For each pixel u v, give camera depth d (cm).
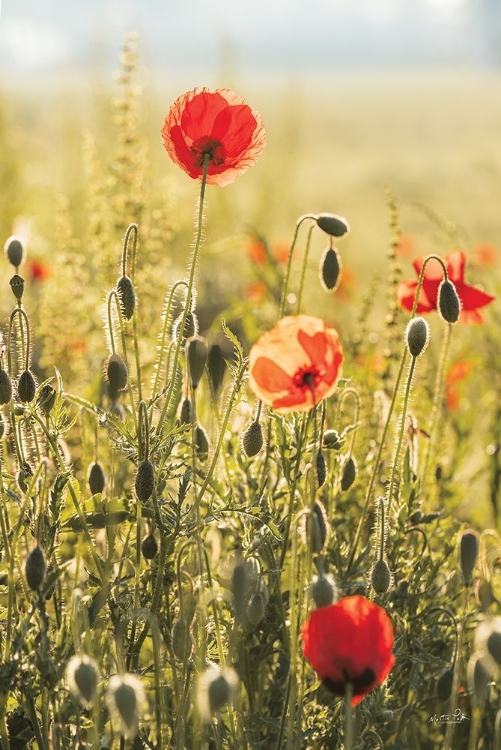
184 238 430
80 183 429
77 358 244
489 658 193
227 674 191
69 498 209
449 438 245
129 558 210
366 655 192
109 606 205
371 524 222
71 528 204
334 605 192
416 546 216
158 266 242
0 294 300
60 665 196
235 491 214
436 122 2038
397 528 212
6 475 205
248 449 204
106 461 224
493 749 213
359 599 192
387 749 209
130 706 190
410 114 2222
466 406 257
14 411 205
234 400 205
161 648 206
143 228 244
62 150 456
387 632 192
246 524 208
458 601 218
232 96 207
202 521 204
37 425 208
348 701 192
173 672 200
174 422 211
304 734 202
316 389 197
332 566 213
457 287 222
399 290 223
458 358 250
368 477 224
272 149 534
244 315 249
